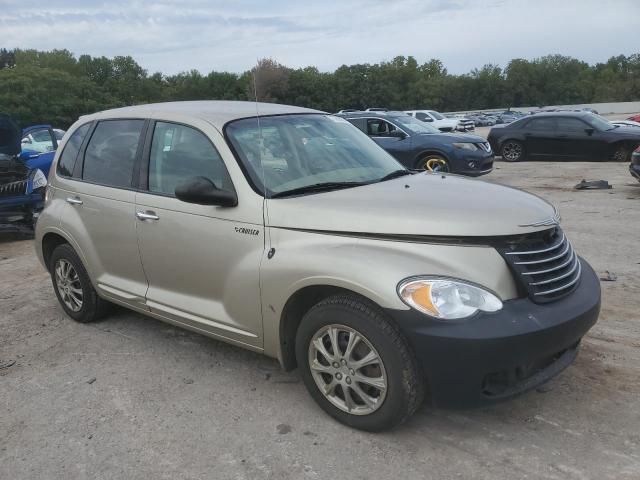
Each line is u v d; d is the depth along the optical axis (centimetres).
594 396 351
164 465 305
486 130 5169
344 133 449
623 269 604
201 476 295
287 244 333
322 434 325
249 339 362
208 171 380
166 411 357
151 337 471
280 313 337
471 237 297
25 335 490
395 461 298
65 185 493
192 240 379
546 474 284
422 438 317
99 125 481
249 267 348
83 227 468
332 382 328
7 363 435
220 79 9050
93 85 6962
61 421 351
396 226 305
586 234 759
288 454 308
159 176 411
